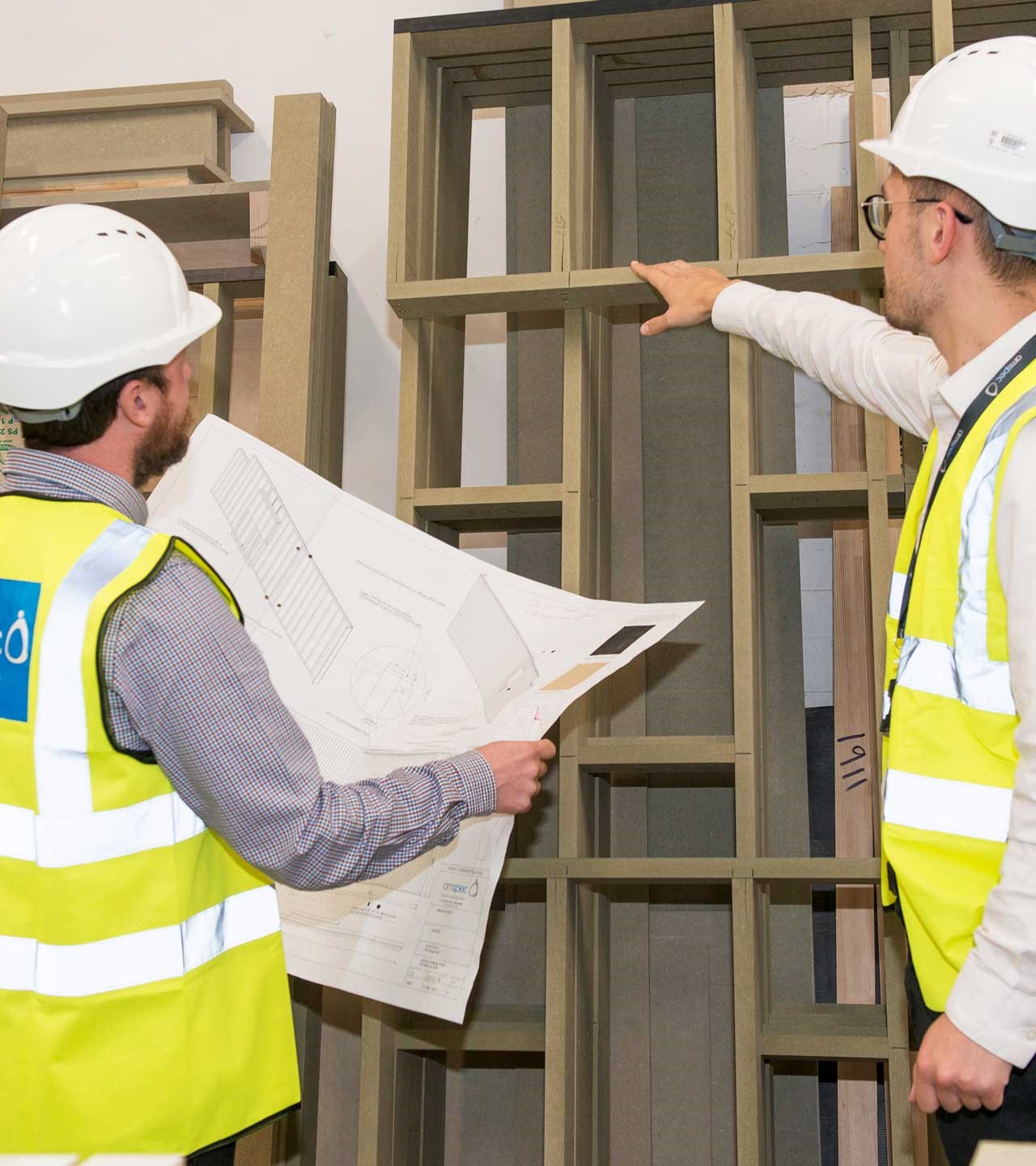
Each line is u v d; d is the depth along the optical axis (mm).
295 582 1890
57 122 2775
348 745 1769
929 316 1405
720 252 2090
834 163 2820
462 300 2170
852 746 2463
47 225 1366
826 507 2260
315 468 2266
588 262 2273
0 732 1243
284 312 2268
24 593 1248
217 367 2557
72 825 1229
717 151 2115
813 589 2723
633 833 2412
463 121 2533
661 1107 2322
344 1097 2338
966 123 1350
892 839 1322
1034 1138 1228
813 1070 2318
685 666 2438
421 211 2271
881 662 2082
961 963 1269
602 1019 2303
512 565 2523
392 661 1828
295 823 1265
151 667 1210
